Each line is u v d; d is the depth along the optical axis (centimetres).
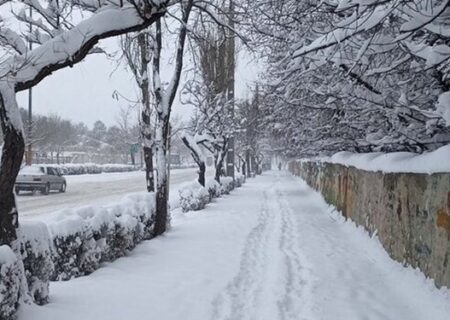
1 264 427
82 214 744
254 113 3784
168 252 890
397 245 819
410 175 749
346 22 540
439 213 617
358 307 597
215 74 2136
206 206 1848
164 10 551
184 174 5303
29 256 508
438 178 622
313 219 1519
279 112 1647
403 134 816
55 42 517
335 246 1034
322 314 567
